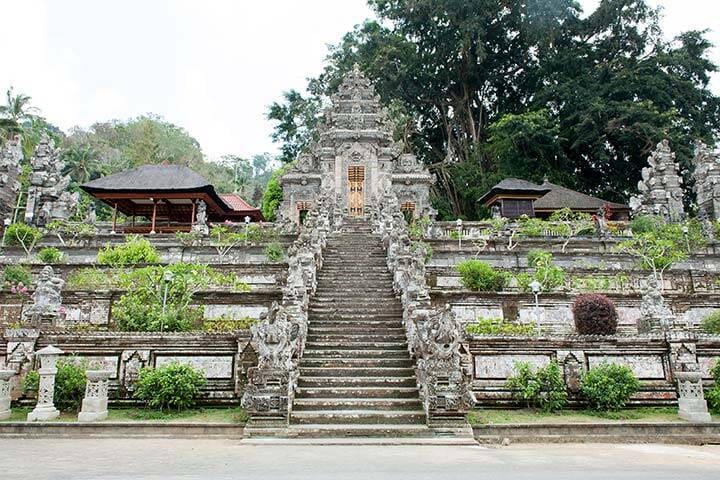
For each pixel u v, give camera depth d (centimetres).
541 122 4578
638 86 4678
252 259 2573
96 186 3656
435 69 5409
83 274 2012
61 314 1566
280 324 1175
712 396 1327
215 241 2716
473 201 4944
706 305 1845
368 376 1307
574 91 4812
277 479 695
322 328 1514
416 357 1306
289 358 1165
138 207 4000
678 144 4412
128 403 1355
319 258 2020
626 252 2500
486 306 1806
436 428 1111
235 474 729
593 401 1340
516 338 1419
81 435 1145
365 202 3803
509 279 2011
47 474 721
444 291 1825
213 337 1398
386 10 5428
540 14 5100
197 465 805
